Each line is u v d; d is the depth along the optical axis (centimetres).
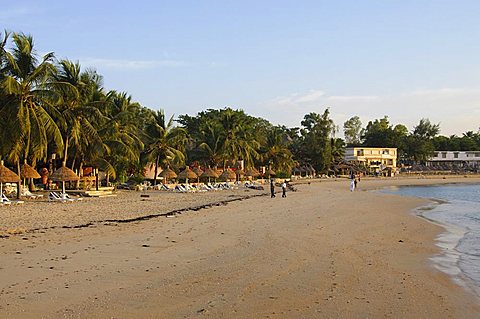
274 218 2778
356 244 1909
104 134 4503
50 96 3431
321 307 1005
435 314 993
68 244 1688
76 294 1050
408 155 14738
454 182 11312
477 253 1828
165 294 1071
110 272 1270
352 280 1260
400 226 2667
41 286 1106
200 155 6825
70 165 4759
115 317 905
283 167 8950
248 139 7519
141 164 5750
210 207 3397
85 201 3616
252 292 1107
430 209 4100
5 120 3300
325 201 4459
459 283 1298
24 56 3388
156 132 5634
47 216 2533
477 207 4334
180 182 6366
